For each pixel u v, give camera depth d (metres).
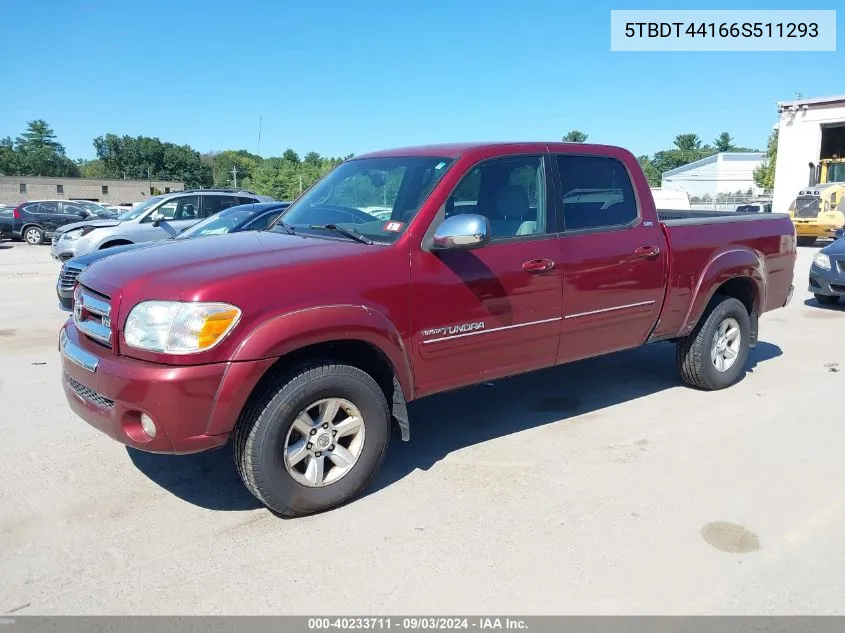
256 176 71.75
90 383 3.43
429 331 3.91
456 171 4.07
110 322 3.41
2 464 4.30
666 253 5.05
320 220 4.41
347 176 4.75
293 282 3.45
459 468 4.24
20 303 10.55
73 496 3.88
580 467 4.24
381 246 3.80
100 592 2.99
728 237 5.57
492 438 4.73
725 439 4.68
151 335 3.24
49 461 4.35
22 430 4.89
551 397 5.63
